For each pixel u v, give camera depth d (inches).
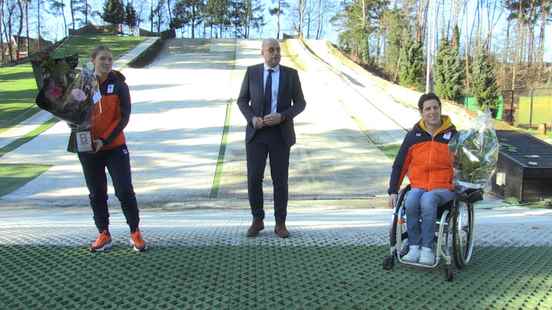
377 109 857.5
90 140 162.9
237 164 560.4
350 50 2283.5
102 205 173.3
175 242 187.0
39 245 180.4
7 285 139.9
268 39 193.2
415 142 167.5
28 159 574.6
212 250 175.5
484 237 199.8
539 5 1984.5
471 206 165.9
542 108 987.9
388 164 568.1
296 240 191.9
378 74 1723.7
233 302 129.0
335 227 227.5
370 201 443.5
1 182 490.6
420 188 162.1
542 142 454.3
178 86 987.3
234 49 1840.6
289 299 131.3
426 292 138.1
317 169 547.5
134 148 608.7
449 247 153.6
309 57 1648.6
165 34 2400.3
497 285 144.2
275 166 195.5
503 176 420.8
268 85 193.5
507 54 1893.5
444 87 1269.7
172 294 134.2
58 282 142.4
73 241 187.3
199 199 451.5
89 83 160.1
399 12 1927.9
